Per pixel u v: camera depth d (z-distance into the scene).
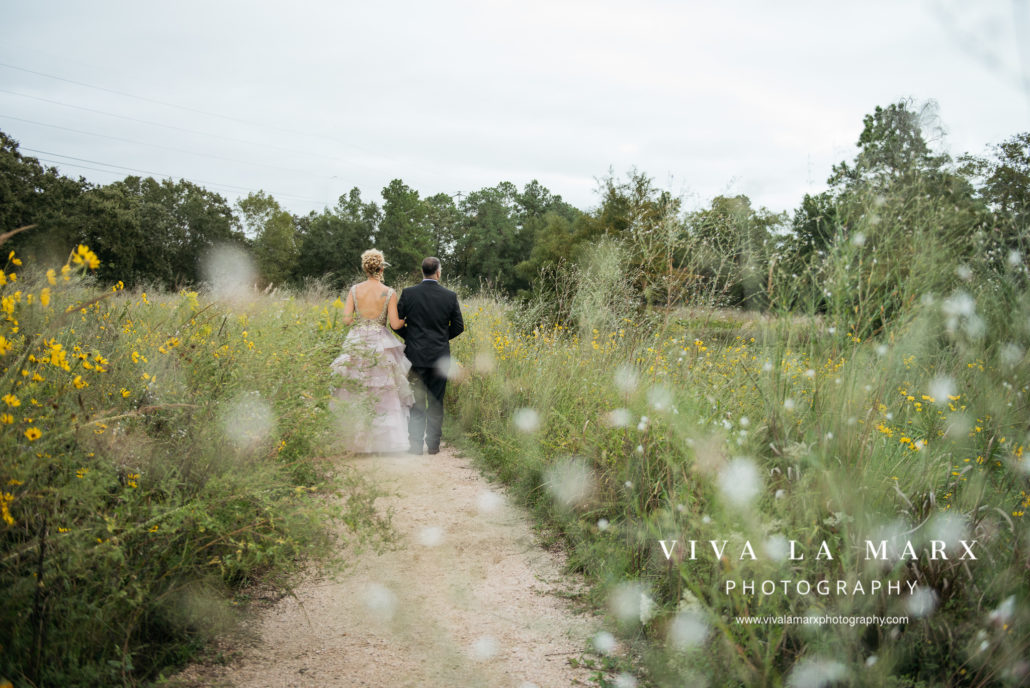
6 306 2.50
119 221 44.53
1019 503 2.43
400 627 2.58
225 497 2.42
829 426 2.57
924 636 2.03
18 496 1.96
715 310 4.23
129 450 2.62
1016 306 2.89
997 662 1.88
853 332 2.85
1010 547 2.20
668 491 2.90
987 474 2.50
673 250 4.48
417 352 5.21
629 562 2.93
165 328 3.86
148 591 2.14
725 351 4.07
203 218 57.78
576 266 7.13
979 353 3.01
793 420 2.80
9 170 42.00
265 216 64.19
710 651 2.12
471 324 8.09
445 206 95.81
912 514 2.26
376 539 3.33
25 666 1.83
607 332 5.69
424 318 5.28
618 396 4.17
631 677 2.25
